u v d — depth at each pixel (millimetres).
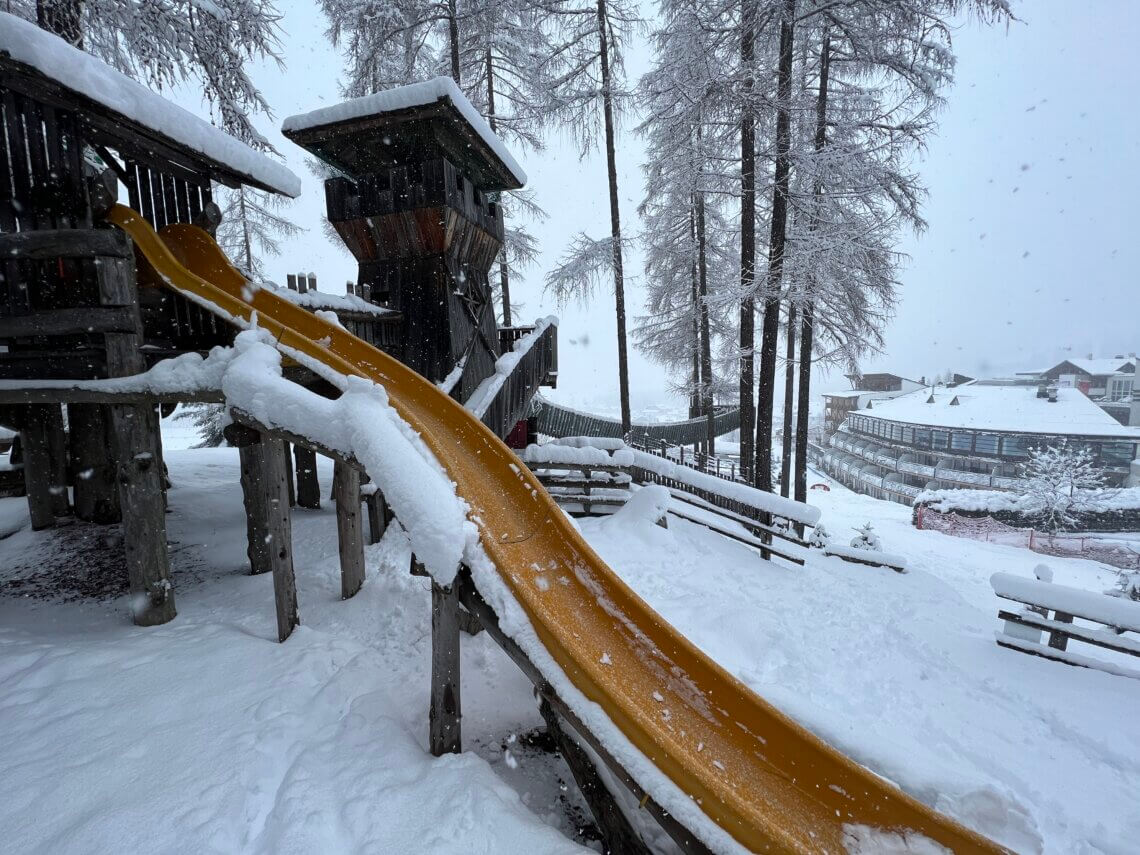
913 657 4938
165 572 4461
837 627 5363
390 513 6367
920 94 10531
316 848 2281
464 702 3691
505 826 2463
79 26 7305
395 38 12859
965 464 34000
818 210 10578
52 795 2490
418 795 2605
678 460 12258
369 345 4832
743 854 2117
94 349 4234
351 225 7402
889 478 39281
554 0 12727
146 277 4770
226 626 4316
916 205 10844
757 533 8172
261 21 8875
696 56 10047
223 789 2566
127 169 4855
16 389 4289
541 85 12930
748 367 12234
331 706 3316
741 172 11438
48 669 3533
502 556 3061
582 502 7992
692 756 2527
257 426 3689
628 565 6207
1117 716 4098
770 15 9703
